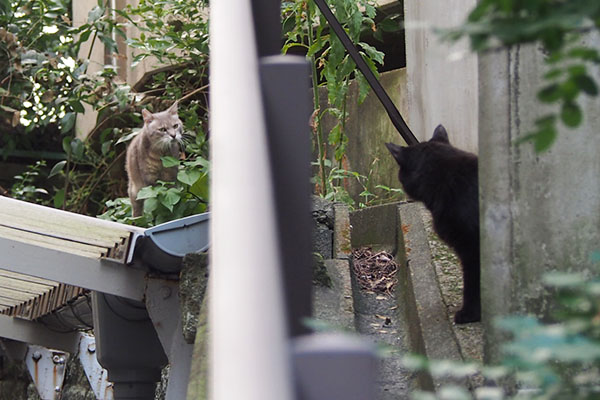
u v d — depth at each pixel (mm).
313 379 1232
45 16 10961
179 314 5246
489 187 3066
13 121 10555
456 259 4684
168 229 5008
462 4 5656
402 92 7340
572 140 2902
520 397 1791
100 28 10484
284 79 2336
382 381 4055
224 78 1966
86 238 5016
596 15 1507
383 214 5770
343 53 6238
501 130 3027
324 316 4461
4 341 8992
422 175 4266
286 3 7441
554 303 2855
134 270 5262
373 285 5191
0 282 6617
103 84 10164
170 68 10086
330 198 6391
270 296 1260
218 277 1405
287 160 2324
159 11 9289
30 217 4957
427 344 3844
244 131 1700
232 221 1441
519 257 2967
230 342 1190
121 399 6238
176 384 4938
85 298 6578
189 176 6621
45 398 8836
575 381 1992
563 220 2908
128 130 10227
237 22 2262
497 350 2938
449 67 5887
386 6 7922
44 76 10758
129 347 6137
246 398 1062
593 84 1634
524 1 1579
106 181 11367
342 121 6656
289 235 2287
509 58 3000
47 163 11898
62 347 7996
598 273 2836
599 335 1607
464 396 1560
